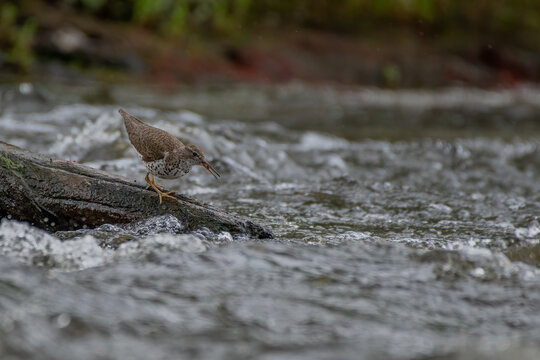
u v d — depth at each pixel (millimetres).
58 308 6516
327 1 36781
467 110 28625
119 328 6305
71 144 16719
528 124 25906
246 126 21156
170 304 6977
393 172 17438
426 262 8633
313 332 6512
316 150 19094
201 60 30609
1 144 10406
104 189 10250
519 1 41062
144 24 31609
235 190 14609
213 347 6066
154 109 21922
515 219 13148
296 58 33219
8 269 7301
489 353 5871
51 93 23219
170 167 11016
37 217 10070
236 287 7547
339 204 13797
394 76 34062
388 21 37719
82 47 27625
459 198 14906
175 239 8930
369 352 6039
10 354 5664
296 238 10781
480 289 7895
